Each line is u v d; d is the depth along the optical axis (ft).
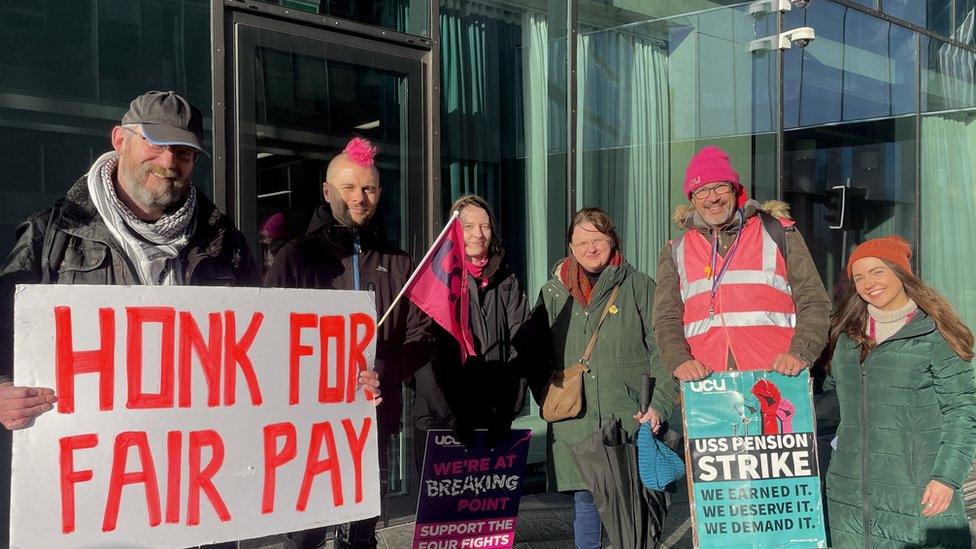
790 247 11.60
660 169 21.62
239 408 8.32
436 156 16.97
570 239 12.20
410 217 16.67
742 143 22.82
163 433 7.93
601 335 11.95
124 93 13.32
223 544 9.50
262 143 14.43
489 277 12.09
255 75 14.33
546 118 19.53
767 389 10.89
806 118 24.07
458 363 11.64
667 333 11.58
